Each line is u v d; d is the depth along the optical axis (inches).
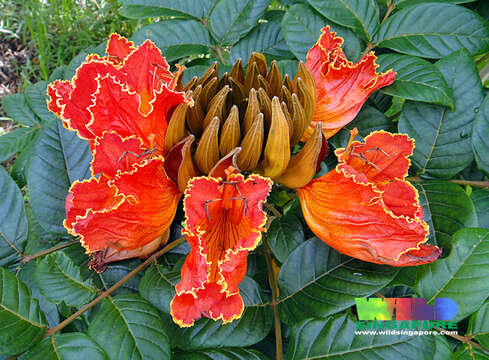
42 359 9.4
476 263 10.9
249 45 16.4
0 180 12.0
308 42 14.8
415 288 11.1
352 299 11.0
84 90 10.2
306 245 11.7
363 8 14.4
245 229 9.4
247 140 9.9
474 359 10.5
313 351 10.4
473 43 14.2
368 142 10.6
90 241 9.2
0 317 9.7
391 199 10.4
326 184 10.5
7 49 36.7
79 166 12.4
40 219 12.0
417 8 14.5
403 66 13.7
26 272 12.7
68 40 35.9
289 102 10.4
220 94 10.0
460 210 12.2
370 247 10.0
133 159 9.6
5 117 34.4
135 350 10.0
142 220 9.7
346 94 12.3
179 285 9.0
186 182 10.1
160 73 11.0
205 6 16.3
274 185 13.1
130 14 16.1
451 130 13.1
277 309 11.6
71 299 10.9
